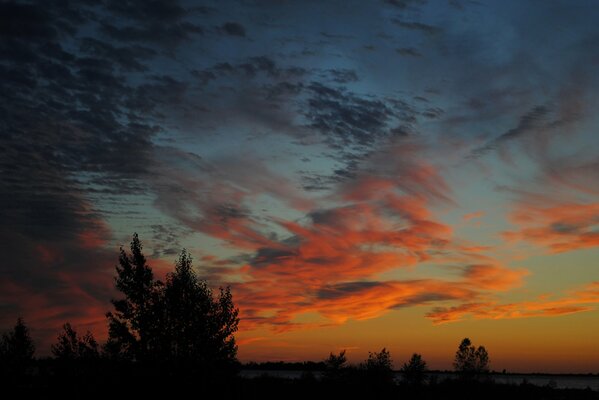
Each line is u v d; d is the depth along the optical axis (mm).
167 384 25328
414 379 54312
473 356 60594
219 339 26344
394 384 51844
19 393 30625
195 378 25594
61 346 26531
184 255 27641
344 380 50094
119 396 25391
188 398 25438
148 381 25359
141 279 26688
